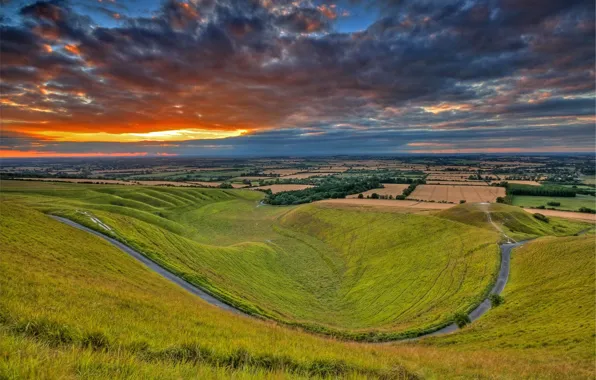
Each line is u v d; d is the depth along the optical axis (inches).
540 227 4101.9
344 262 3654.0
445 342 1469.0
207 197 7509.8
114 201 5689.0
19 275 751.1
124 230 2501.2
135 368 320.2
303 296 2706.7
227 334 660.1
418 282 2647.6
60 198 5329.7
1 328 414.6
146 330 562.3
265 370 446.6
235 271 2694.4
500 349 1211.9
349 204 5782.5
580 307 1535.4
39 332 440.1
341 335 1652.3
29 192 5713.6
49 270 1007.0
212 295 1797.5
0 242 1243.8
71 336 450.6
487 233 3316.9
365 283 2930.6
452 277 2546.8
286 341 684.1
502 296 2015.3
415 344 1499.8
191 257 2516.0
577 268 2039.9
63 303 615.2
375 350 770.8
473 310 1945.1
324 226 5027.1
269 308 1959.9
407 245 3607.3
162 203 6269.7
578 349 1080.2
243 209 7003.0
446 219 4001.0
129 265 1748.3
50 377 253.6
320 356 540.4
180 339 531.5
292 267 3481.8
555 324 1417.3
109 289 899.4
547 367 828.6
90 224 2474.2
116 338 480.4
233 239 4704.7
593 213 5132.9
